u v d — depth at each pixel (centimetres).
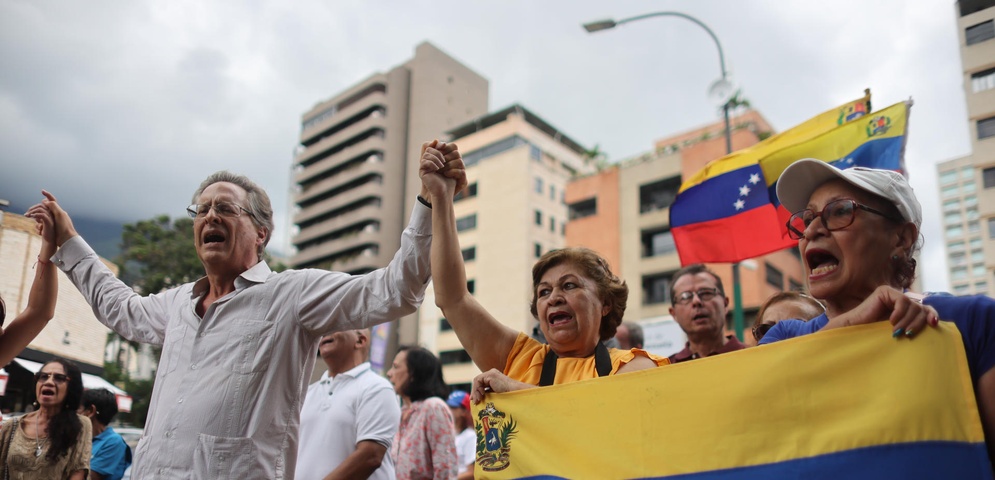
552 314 270
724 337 478
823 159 534
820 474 197
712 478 216
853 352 201
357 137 6175
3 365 352
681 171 3153
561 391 254
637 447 232
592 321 269
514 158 4444
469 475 550
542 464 248
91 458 498
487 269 4344
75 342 1295
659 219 3191
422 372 477
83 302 1327
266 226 317
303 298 287
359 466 370
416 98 6153
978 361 186
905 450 185
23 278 835
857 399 198
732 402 219
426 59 6244
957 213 8731
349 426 389
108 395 533
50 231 357
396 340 4762
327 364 427
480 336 286
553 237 4447
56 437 438
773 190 568
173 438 263
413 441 447
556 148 5022
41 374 445
